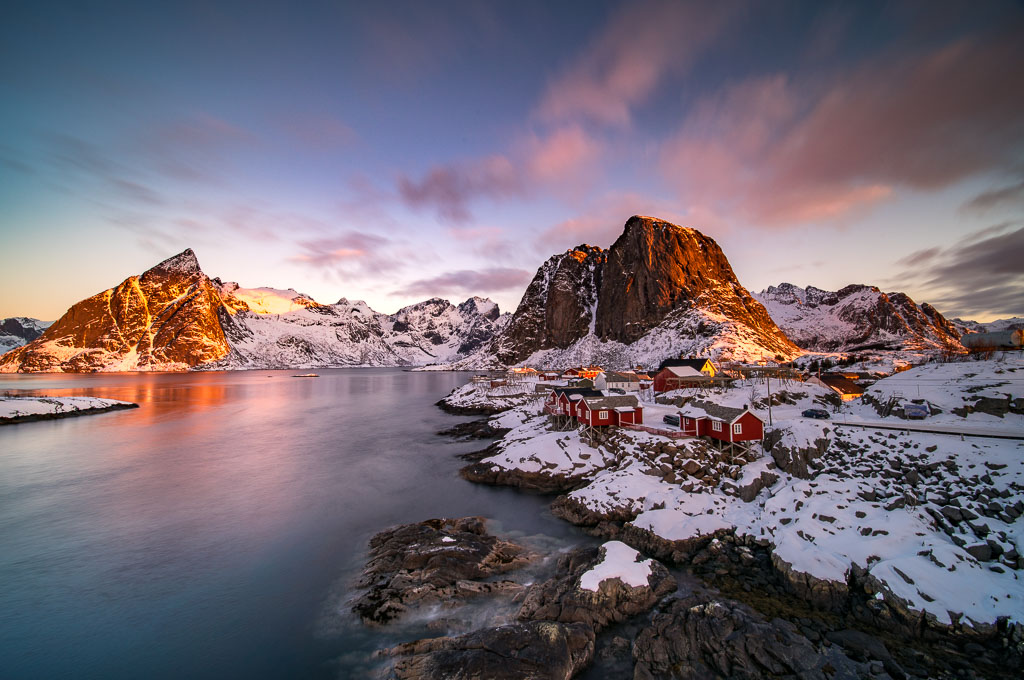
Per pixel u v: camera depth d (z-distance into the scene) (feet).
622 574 69.10
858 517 82.17
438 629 63.00
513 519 105.29
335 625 65.21
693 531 87.81
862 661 53.31
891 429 110.11
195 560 85.92
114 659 59.93
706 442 121.60
